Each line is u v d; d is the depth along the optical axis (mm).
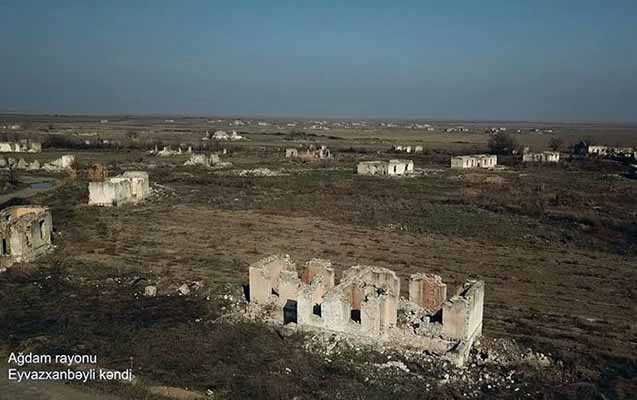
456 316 19562
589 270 31281
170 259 31641
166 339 19359
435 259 33250
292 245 36188
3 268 28469
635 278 29797
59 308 22812
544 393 16391
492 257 33906
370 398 15648
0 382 15961
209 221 43969
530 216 48406
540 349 19891
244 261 31719
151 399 15180
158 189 61438
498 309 24391
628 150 115062
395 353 19016
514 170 91875
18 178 70312
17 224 29625
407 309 22859
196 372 16969
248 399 15352
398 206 52375
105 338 19594
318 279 22266
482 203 53656
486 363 18672
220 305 23844
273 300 23734
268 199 55656
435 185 69250
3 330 20125
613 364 18828
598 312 24297
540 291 27234
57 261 30078
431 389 16516
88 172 73688
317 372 17453
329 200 55562
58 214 44062
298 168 89062
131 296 24875
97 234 37812
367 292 21516
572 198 56375
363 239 38406
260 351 18688
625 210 52594
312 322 20750
